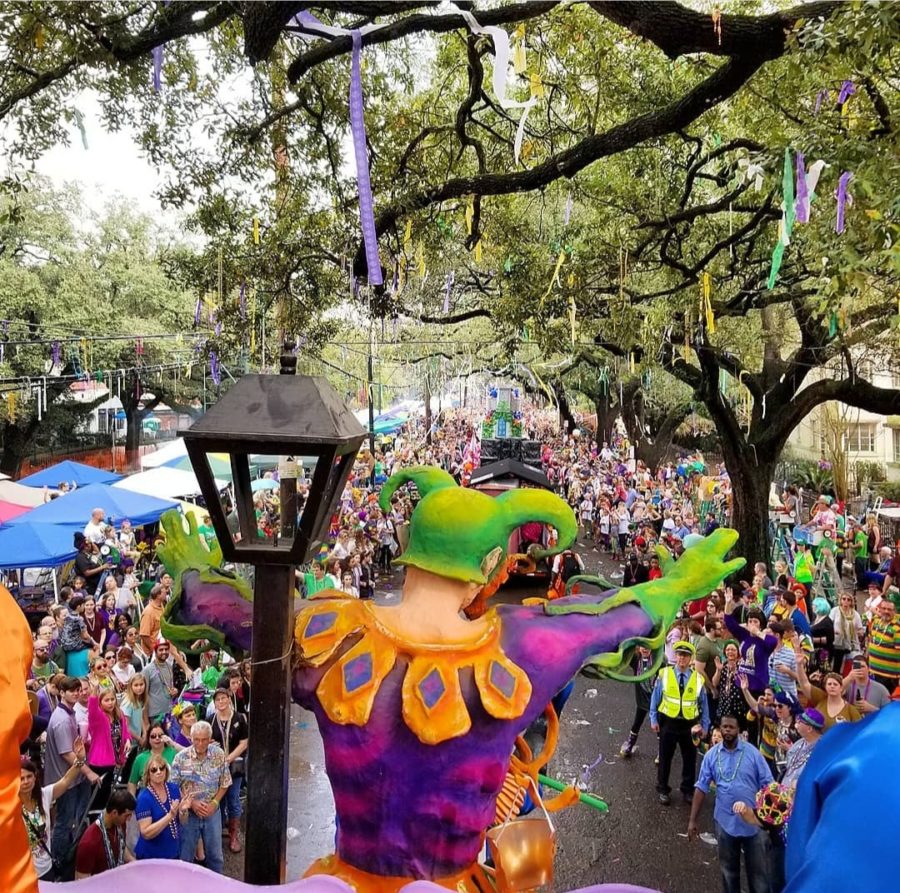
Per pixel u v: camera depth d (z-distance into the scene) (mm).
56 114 7293
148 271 26703
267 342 11820
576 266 10922
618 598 2697
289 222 9406
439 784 2258
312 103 9227
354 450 2246
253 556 2129
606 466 30703
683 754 8344
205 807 5980
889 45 5066
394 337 19141
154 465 20781
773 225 11641
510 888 2396
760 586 11875
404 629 2416
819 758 1276
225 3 5719
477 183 7836
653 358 13273
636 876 6832
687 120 6520
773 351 15094
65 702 6309
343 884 1867
